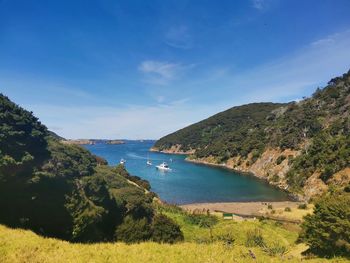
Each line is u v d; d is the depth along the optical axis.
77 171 68.81
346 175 120.88
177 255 16.92
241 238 46.34
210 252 17.55
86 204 56.34
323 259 21.47
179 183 165.88
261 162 199.12
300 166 153.12
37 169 54.12
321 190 125.38
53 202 51.66
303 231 43.53
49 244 18.73
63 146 75.19
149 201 83.12
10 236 20.16
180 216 82.00
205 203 120.69
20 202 48.56
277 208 108.12
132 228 57.47
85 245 18.95
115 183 84.81
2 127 52.28
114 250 17.67
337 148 138.75
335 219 36.25
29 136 57.69
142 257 16.39
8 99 59.62
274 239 48.41
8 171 47.66
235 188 152.62
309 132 183.38
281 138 198.88
